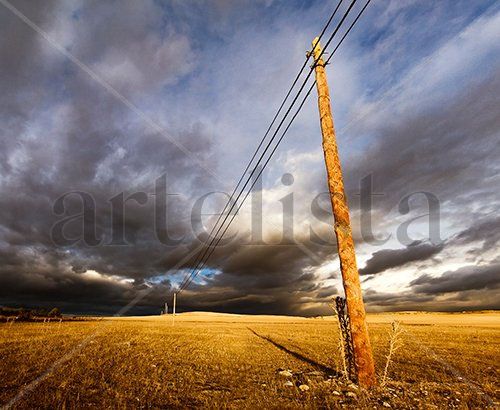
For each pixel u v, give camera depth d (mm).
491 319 101125
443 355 16312
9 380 8781
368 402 7371
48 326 33656
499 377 10766
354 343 8930
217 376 10383
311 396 7910
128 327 39656
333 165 9969
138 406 6922
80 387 8281
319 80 10766
